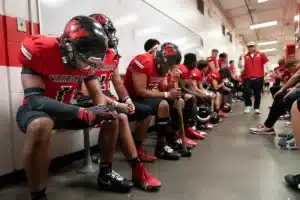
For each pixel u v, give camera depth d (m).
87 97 1.54
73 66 1.16
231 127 3.46
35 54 1.14
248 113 4.92
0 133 1.52
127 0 2.81
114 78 1.79
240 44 14.41
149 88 2.17
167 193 1.38
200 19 6.02
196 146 2.43
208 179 1.58
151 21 3.40
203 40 6.32
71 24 1.09
